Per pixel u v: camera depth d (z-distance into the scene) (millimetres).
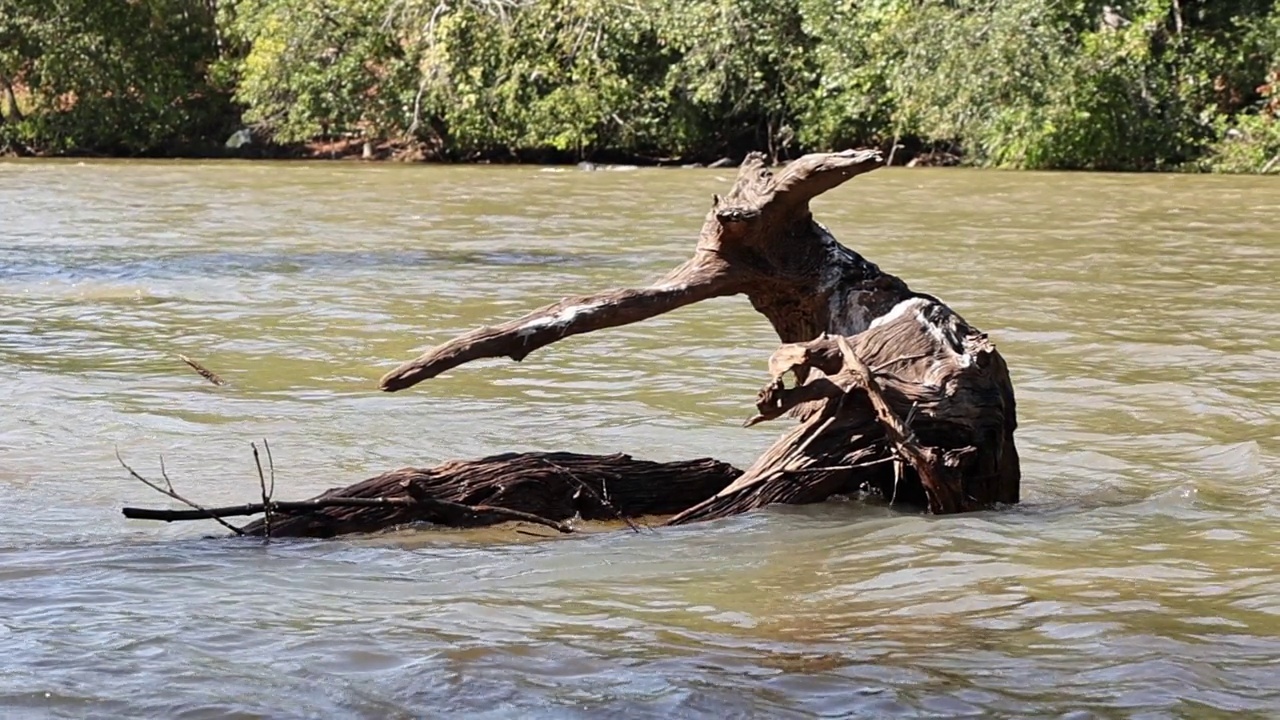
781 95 40406
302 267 17578
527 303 14625
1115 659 4801
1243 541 6434
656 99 40688
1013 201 27484
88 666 4664
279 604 5406
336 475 7734
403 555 6184
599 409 9438
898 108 38062
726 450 8336
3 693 4410
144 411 9312
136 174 35312
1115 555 6184
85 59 42625
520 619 5238
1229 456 8305
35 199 28156
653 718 4262
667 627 5156
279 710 4309
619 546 6344
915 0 38250
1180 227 22734
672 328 12578
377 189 31156
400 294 15227
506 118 40562
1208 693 4504
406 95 41469
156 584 5684
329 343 12180
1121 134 36875
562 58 41094
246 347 11953
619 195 29594
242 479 7656
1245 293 15227
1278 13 37500
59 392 9930
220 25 44656
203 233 21781
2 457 8102
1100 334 12531
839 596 5574
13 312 13859
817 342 7016
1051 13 37250
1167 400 9828
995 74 36500
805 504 7016
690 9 39562
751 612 5359
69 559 6070
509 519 6648
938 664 4750
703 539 6461
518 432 8750
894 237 20938
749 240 7238
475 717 4266
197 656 4770
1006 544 6344
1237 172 35844
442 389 10117
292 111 42094
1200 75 37344
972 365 7090
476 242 20625
